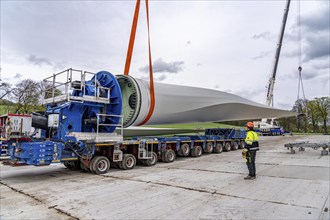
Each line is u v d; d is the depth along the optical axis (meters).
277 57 25.50
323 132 54.09
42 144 6.89
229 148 14.78
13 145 7.40
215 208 4.42
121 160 8.76
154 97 10.85
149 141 9.91
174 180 6.84
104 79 9.54
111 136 8.51
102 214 4.15
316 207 4.42
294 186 5.98
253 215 4.05
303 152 13.42
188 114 13.05
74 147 7.72
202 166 9.37
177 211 4.27
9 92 28.80
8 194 5.54
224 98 14.31
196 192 5.53
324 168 8.30
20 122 7.21
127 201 4.88
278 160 10.51
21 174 8.23
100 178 7.32
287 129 59.00
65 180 7.10
